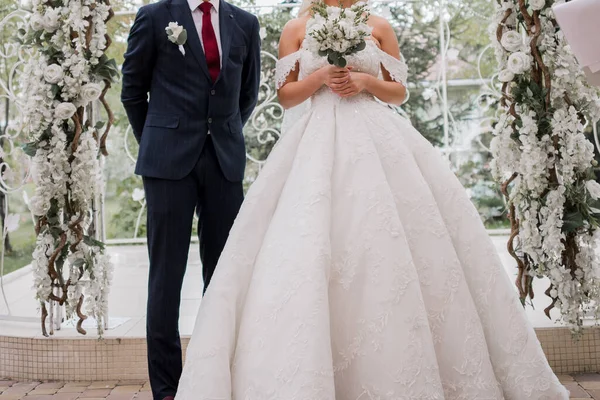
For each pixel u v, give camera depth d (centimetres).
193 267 561
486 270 253
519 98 311
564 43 302
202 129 284
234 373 226
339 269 236
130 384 342
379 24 299
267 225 256
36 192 312
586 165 307
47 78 307
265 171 266
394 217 240
